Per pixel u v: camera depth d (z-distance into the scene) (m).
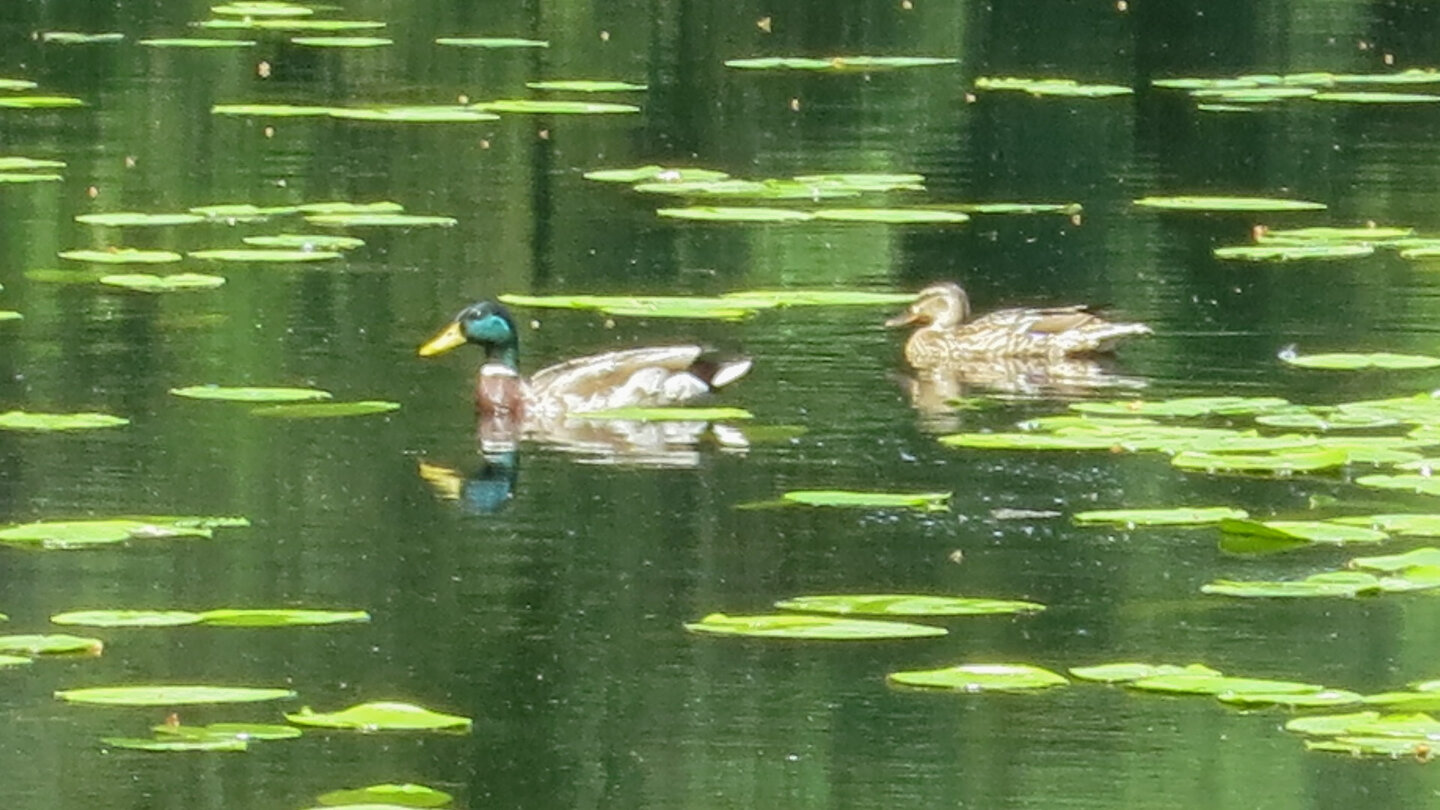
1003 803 12.14
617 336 21.52
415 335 21.30
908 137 31.59
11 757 12.49
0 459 17.42
